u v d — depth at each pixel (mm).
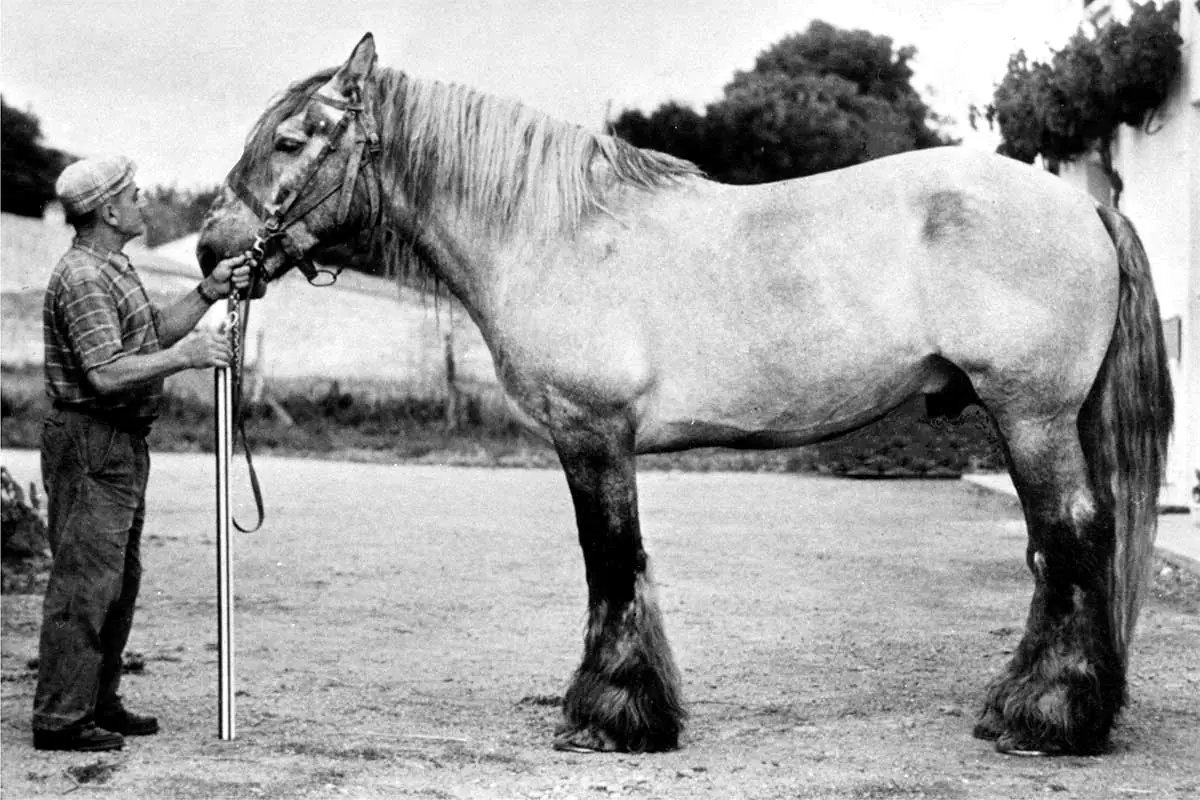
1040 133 11641
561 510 12281
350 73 4875
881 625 7117
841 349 4562
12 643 6805
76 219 4949
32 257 24969
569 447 4734
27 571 8742
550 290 4723
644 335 4668
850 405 4656
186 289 21609
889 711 5305
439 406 21484
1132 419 4645
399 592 8156
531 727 5086
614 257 4715
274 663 6266
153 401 4965
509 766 4539
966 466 15492
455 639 6816
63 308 4812
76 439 4824
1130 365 4637
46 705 4801
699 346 4645
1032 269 4473
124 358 4762
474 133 4863
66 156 26344
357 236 5102
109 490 4863
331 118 4840
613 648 4719
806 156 21125
